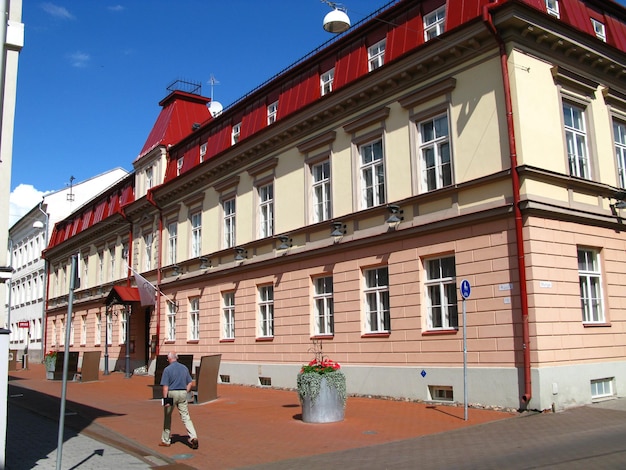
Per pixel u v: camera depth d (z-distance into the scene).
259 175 23.67
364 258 18.08
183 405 11.20
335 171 19.62
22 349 54.75
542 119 14.91
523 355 13.50
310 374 13.30
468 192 15.23
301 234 20.88
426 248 16.12
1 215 9.27
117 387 24.41
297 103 21.61
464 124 15.55
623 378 15.28
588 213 15.21
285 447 10.74
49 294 49.69
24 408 17.61
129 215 34.50
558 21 15.18
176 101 33.88
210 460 10.04
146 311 32.94
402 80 17.34
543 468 7.91
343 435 11.58
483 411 13.80
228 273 24.83
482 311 14.52
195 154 28.64
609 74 17.19
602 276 15.55
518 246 13.84
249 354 23.09
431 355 15.65
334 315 19.00
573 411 13.19
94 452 10.88
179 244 29.33
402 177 17.06
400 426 12.32
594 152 16.17
